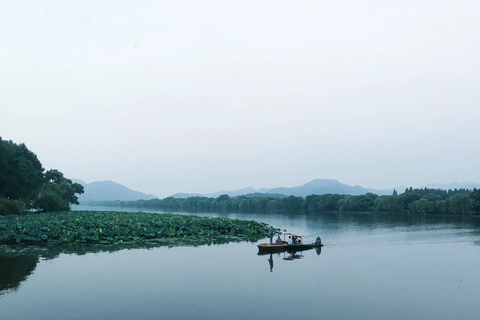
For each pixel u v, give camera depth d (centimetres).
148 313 1703
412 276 2494
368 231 6128
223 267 2758
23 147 8369
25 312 1708
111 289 2098
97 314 1688
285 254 3491
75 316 1659
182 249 3666
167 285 2195
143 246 3825
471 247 4031
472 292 2092
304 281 2331
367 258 3259
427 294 2042
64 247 3644
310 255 3428
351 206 14238
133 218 6003
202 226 5325
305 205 16862
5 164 6588
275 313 1714
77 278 2347
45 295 1975
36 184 7762
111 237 4222
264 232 5512
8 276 2389
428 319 1658
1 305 1803
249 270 2659
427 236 5262
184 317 1655
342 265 2898
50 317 1647
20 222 4672
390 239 4897
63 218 5709
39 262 2859
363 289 2142
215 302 1873
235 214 13738
